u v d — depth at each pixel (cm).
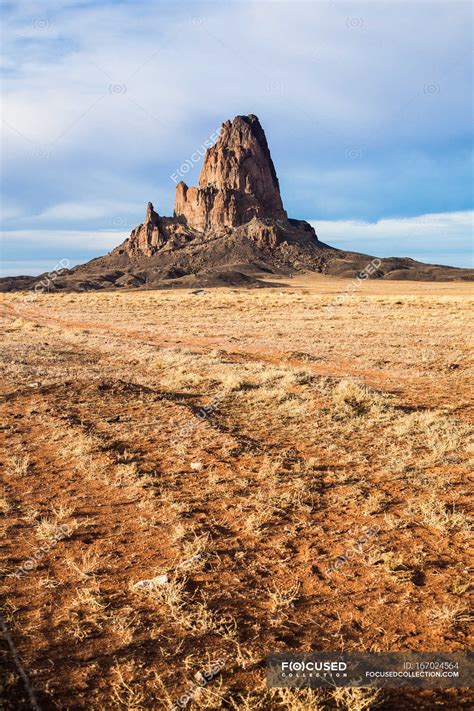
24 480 701
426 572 483
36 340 2477
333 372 1656
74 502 634
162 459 789
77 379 1284
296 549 526
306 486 681
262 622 410
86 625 403
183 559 501
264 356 1984
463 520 582
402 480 712
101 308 4984
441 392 1337
